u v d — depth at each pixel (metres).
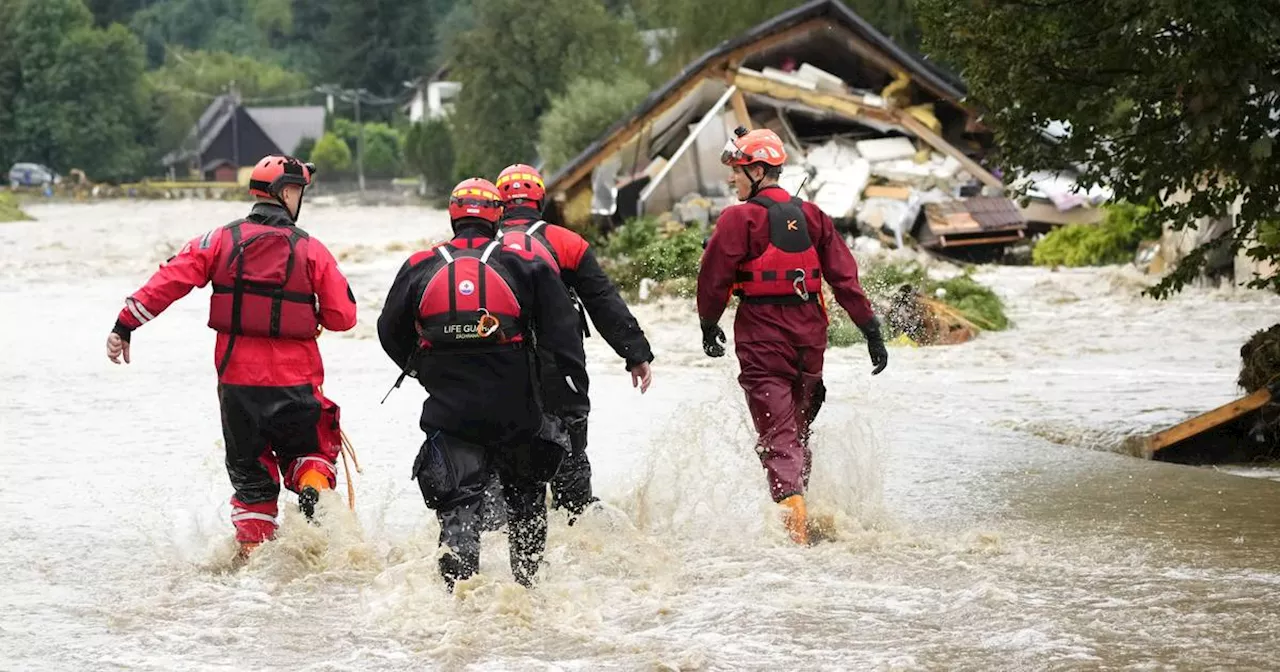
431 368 13.24
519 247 13.43
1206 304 45.09
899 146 70.81
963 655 11.38
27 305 49.19
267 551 14.70
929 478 19.56
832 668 11.14
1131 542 15.48
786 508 15.55
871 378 30.20
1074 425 23.77
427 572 13.87
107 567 14.87
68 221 132.25
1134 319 41.97
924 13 21.30
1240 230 21.86
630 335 14.48
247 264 14.95
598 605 13.10
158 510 17.58
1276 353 21.31
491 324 13.08
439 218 139.25
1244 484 19.23
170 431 23.73
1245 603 12.73
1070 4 20.34
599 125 110.69
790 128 72.00
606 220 69.75
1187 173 19.98
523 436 13.26
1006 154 21.28
